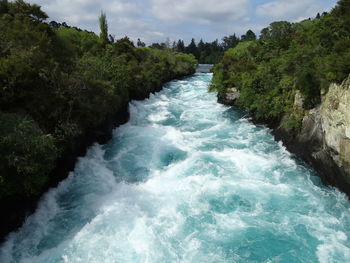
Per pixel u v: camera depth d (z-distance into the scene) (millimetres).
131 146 23500
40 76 16422
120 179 18297
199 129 27859
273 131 25297
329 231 13188
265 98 26219
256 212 14609
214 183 17219
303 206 15109
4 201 12250
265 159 20609
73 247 12305
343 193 15898
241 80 33281
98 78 22828
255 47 42562
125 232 13156
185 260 11516
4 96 14242
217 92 42375
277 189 16672
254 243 12422
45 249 12297
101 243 12500
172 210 14789
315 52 22562
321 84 18297
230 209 14836
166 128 28516
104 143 23938
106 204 15398
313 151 18828
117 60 37438
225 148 22766
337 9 28297
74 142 18328
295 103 22297
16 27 20078
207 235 12938
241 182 17406
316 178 17969
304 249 12055
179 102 39938
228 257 11656
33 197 14258
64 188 16938
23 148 12000
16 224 13094
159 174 18844
